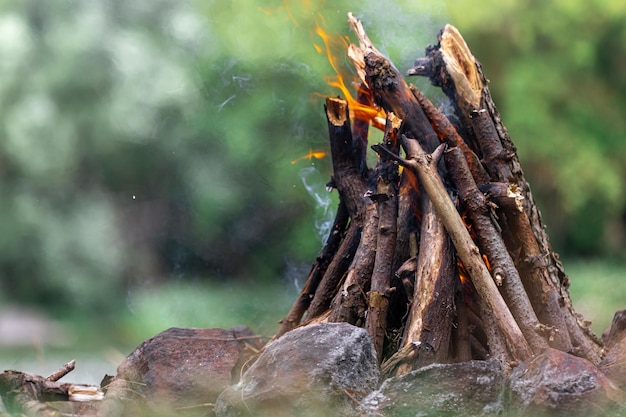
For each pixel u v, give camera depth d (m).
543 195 24.83
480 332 4.96
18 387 4.54
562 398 3.84
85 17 21.97
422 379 4.04
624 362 4.36
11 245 22.42
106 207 23.19
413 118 5.05
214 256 23.58
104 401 4.59
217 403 4.19
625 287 14.12
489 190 4.90
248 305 19.64
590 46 22.84
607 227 26.03
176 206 23.47
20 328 20.05
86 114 21.84
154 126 22.08
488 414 3.96
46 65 21.84
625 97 23.81
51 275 22.59
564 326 4.90
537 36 23.52
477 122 5.14
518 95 22.89
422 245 4.77
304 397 3.98
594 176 23.38
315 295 5.33
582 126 23.52
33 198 22.59
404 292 4.98
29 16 22.30
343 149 5.36
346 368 4.10
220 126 20.84
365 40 5.40
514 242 5.02
